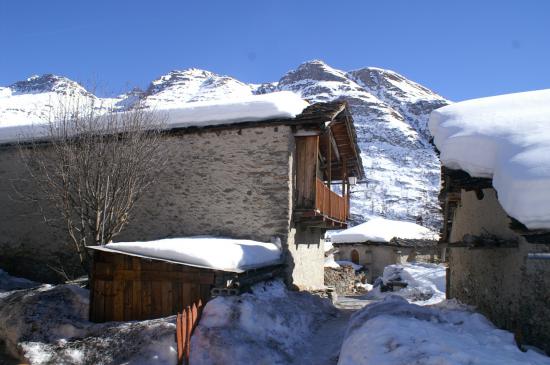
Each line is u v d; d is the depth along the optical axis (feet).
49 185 35.19
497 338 18.20
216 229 37.22
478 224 28.40
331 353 24.20
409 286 57.41
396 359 15.44
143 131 36.09
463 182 23.29
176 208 38.45
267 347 23.03
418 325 19.24
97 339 24.13
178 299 26.48
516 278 21.89
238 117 37.27
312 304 34.14
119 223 33.76
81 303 28.91
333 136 45.06
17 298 30.35
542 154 18.01
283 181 36.11
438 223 97.25
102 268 27.78
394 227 97.14
